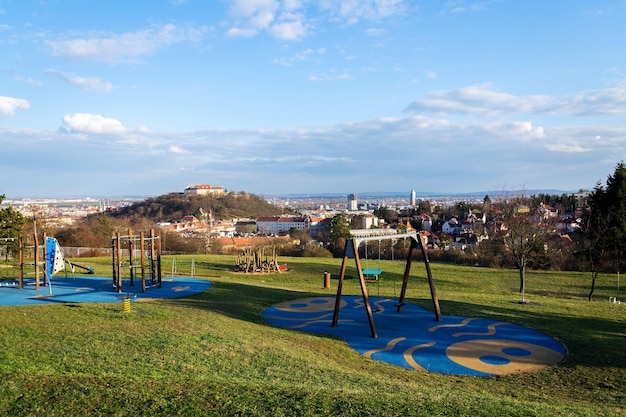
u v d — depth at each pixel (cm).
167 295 2553
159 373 1141
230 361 1335
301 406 930
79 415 834
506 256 5200
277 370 1291
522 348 1783
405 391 1167
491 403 1078
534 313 2408
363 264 5191
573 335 1938
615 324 2152
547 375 1488
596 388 1370
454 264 5716
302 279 4119
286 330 1970
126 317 1839
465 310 2475
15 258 4212
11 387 934
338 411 915
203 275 3841
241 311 2264
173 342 1495
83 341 1445
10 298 2316
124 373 1119
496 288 3925
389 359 1647
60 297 2372
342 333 1991
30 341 1412
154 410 872
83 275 3356
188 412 871
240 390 1019
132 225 9219
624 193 4750
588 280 4331
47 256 2817
